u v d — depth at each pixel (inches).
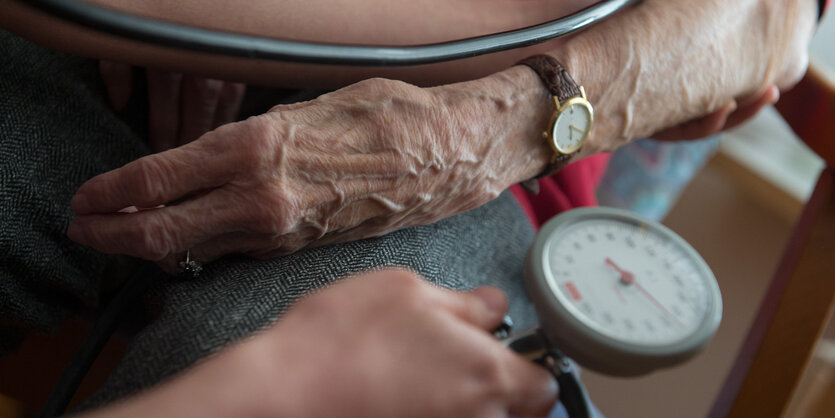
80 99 16.9
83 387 17.6
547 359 15.3
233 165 13.8
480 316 13.0
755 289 36.1
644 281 15.6
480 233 18.4
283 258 15.2
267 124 13.9
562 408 17.4
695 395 29.8
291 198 14.1
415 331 12.1
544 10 17.8
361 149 14.6
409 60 15.4
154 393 11.4
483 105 15.8
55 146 16.1
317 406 11.5
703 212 41.6
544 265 15.5
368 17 16.4
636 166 29.5
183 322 14.0
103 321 15.1
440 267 16.7
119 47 14.9
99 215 13.8
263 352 11.6
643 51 17.4
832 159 20.5
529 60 16.6
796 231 20.3
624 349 14.6
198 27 14.4
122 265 17.1
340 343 11.9
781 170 44.1
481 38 15.8
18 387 17.8
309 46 14.9
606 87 17.2
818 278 19.1
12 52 16.2
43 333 16.3
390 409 11.7
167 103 18.0
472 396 12.1
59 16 13.8
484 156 16.0
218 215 13.9
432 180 15.5
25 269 15.6
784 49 19.1
